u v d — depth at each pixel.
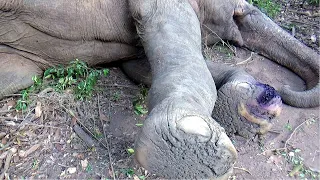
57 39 1.43
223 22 1.68
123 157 1.28
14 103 1.43
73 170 1.24
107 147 1.30
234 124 1.30
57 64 1.51
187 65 1.12
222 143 0.92
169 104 0.95
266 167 1.32
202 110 0.97
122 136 1.35
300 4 2.31
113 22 1.41
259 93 1.23
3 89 1.41
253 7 1.78
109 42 1.48
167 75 1.09
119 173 1.24
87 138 1.32
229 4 1.65
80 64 1.48
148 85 1.54
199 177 0.99
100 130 1.36
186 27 1.26
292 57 1.77
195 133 0.91
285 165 1.34
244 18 1.77
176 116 0.92
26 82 1.45
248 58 1.82
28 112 1.38
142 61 1.54
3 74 1.42
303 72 1.75
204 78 1.12
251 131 1.31
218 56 1.79
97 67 1.59
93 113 1.41
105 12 1.39
